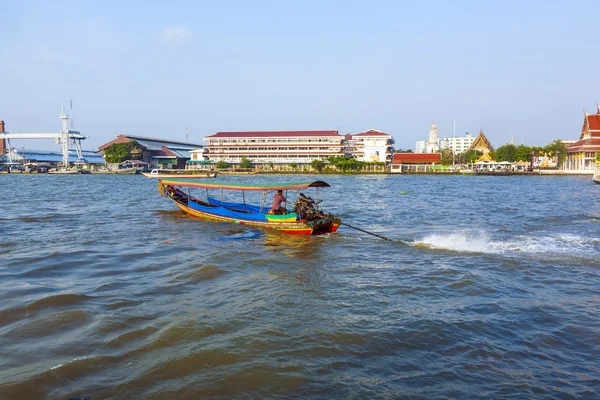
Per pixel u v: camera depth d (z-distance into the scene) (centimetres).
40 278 1120
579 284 1075
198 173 9756
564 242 1603
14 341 739
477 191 4719
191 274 1152
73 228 1953
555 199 3591
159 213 2502
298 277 1143
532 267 1235
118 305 914
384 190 4891
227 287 1049
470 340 752
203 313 872
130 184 6262
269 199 3828
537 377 634
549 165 10200
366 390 601
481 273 1174
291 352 707
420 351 714
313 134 11044
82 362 669
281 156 11062
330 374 642
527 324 819
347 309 902
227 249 1495
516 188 5253
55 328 792
